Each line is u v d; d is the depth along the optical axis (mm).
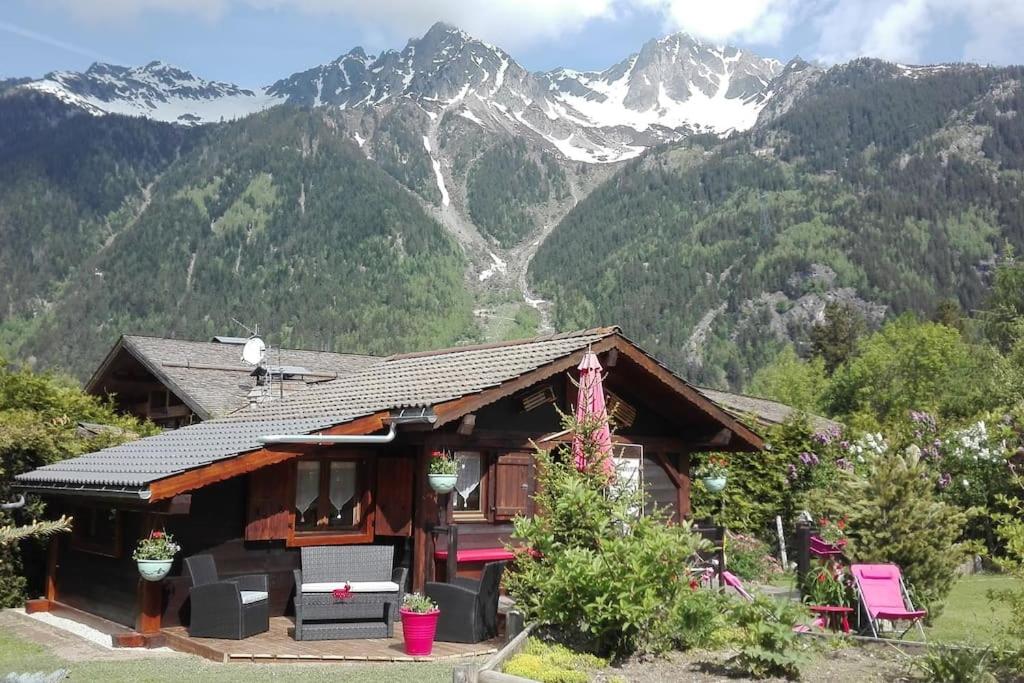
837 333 77500
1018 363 33438
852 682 7699
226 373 21844
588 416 10781
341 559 11648
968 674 7281
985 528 20891
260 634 11062
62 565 13852
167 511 10844
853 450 21828
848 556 11961
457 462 12523
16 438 14828
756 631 7898
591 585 8297
